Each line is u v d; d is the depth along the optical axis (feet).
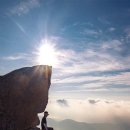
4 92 96.27
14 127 95.71
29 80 104.58
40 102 107.45
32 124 105.81
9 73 103.65
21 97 99.86
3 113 93.86
